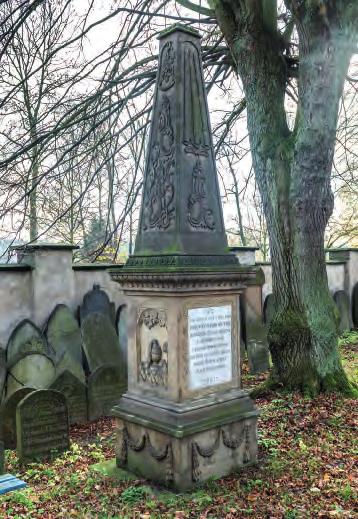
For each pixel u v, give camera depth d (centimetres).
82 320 967
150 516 416
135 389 532
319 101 729
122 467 535
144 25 999
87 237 1811
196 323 494
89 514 431
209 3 863
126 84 1027
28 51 1077
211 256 509
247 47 807
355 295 1541
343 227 2422
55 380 829
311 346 758
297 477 491
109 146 1063
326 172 757
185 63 528
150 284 495
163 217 512
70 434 788
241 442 517
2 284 887
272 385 784
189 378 487
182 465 464
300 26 733
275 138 804
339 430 614
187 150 515
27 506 458
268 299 1266
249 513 417
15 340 864
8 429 717
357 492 450
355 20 729
